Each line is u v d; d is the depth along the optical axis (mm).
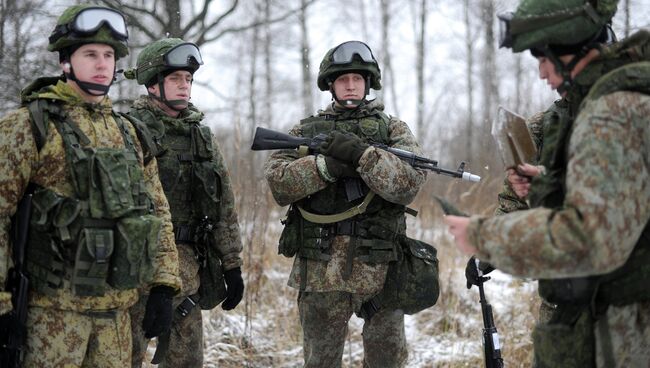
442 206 2088
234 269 3525
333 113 3621
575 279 2010
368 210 3365
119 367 2588
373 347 3521
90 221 2418
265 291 5559
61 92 2535
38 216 2416
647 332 1958
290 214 3492
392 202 3357
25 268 2449
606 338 1972
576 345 2000
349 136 3350
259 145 3473
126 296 2619
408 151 3400
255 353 4652
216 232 3488
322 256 3346
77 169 2432
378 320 3496
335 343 3449
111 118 2670
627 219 1764
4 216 2404
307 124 3594
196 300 3395
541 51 2037
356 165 3258
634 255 1953
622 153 1788
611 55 1983
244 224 5766
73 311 2467
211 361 4383
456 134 17109
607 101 1841
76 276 2396
